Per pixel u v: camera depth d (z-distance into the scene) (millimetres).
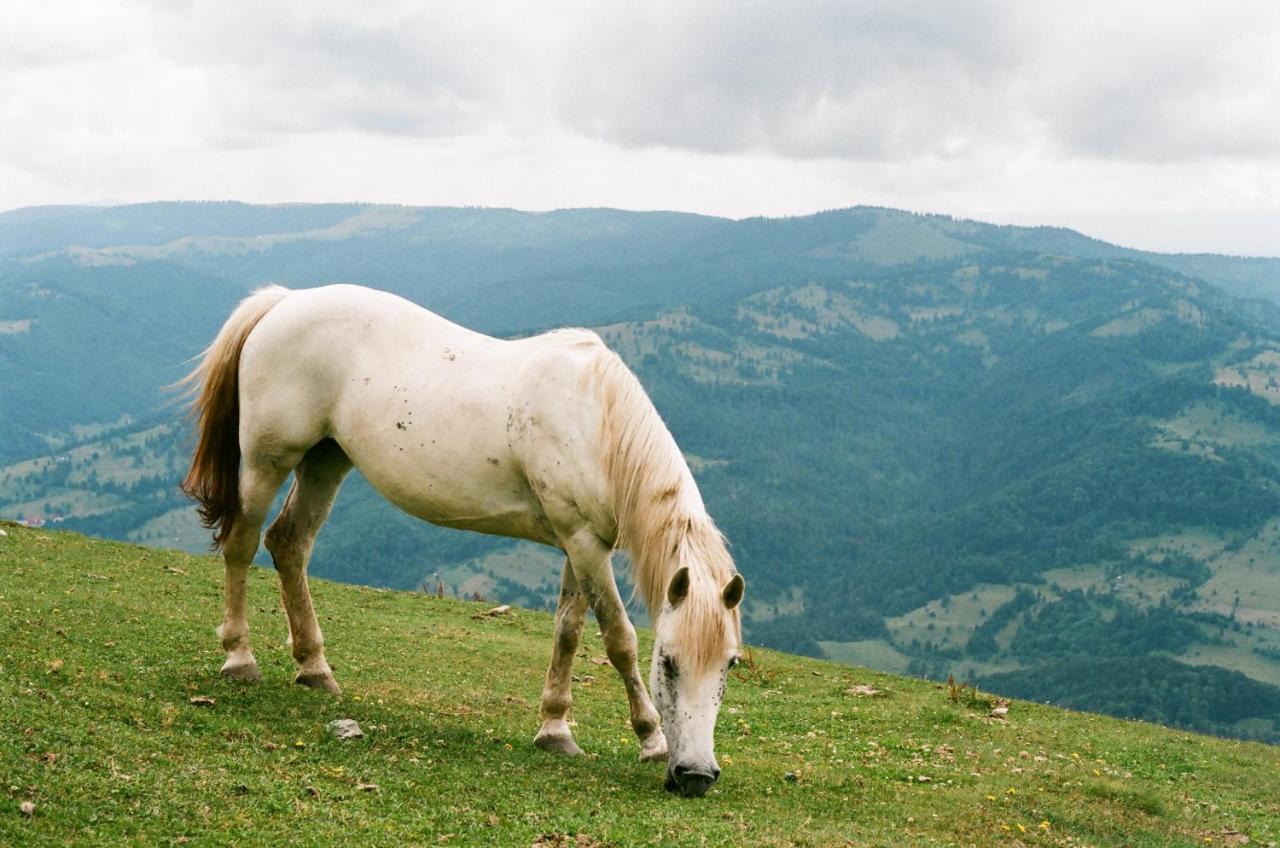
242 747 7441
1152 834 8648
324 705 8875
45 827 5562
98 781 6211
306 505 9547
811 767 9836
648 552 7750
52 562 14789
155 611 12070
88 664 8914
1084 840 8227
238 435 9344
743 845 6594
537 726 9891
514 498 8500
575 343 8453
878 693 14891
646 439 7918
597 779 7918
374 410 8758
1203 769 12008
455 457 8484
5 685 7516
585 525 8172
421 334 8969
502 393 8344
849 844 7027
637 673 8617
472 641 15156
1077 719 14539
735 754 10250
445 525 9016
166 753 6969
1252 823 9523
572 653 8820
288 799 6535
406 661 12680
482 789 7316
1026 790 9508
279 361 8984
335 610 15984
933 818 8352
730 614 7453
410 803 6836
